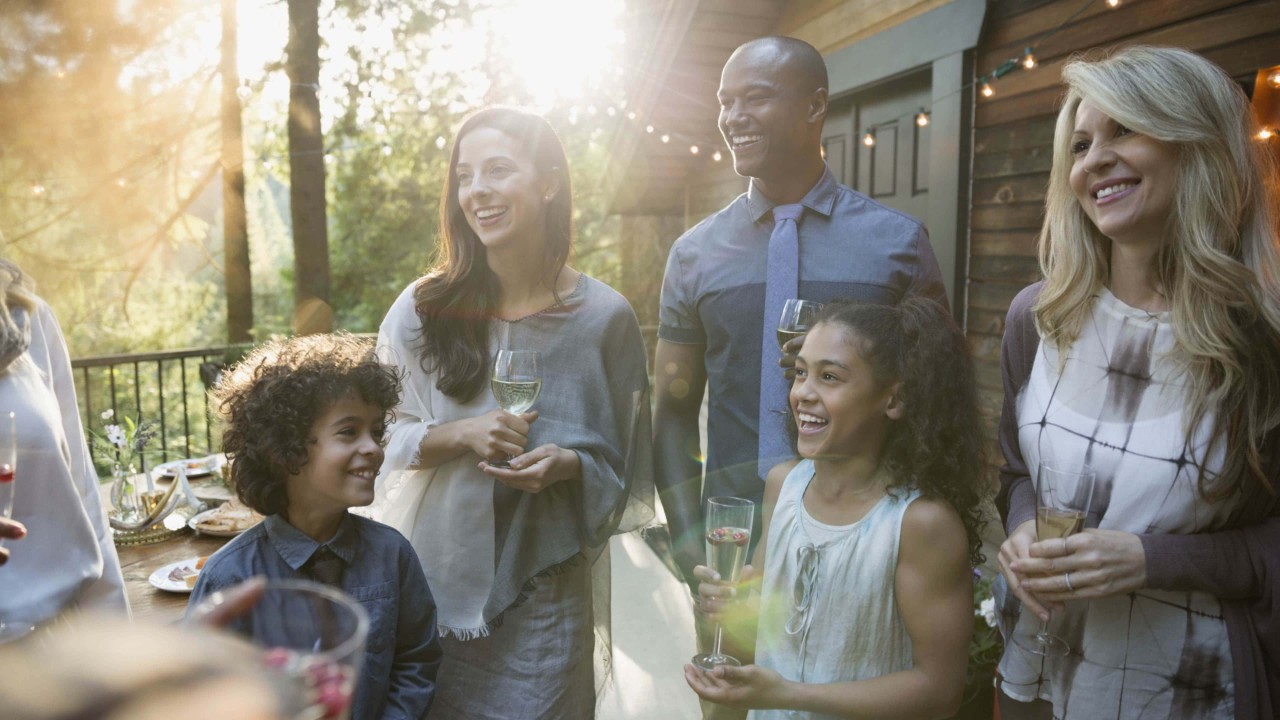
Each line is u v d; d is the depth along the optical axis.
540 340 1.77
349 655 0.45
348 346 1.46
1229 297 1.23
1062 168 1.42
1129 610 1.31
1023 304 1.57
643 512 2.00
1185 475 1.27
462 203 1.70
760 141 1.92
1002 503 1.60
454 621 1.71
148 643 0.31
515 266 1.76
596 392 1.80
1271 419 1.21
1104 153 1.30
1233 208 1.25
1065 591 1.25
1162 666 1.29
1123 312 1.36
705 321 2.06
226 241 8.29
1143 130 1.25
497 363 1.61
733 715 1.83
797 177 1.99
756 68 1.89
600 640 1.94
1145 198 1.28
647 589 3.68
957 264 4.00
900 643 1.40
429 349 1.76
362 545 1.45
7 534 1.03
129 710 0.28
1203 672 1.27
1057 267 1.44
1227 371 1.22
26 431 1.14
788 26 5.36
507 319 1.78
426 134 11.82
